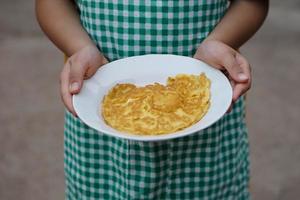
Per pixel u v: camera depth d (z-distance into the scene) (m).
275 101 2.27
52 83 2.41
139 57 0.91
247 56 2.70
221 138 1.01
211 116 0.80
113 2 0.91
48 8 0.98
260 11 0.98
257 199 1.71
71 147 1.04
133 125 0.80
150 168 0.97
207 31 0.94
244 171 1.10
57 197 1.71
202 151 0.99
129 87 0.89
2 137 2.00
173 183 1.00
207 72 0.88
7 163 1.86
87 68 0.87
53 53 2.73
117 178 1.01
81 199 1.05
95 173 1.02
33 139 1.99
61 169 1.83
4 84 2.40
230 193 1.07
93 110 0.83
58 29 0.96
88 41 0.94
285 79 2.46
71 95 0.84
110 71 0.90
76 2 1.00
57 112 2.17
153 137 0.75
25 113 2.16
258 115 2.16
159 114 0.82
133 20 0.91
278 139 2.01
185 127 0.79
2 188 1.75
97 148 1.00
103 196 1.04
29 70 2.54
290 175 1.82
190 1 0.90
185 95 0.87
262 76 2.49
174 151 0.97
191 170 1.00
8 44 2.84
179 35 0.92
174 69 0.91
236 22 0.96
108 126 0.80
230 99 0.82
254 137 2.01
